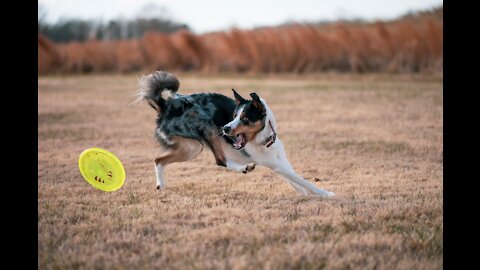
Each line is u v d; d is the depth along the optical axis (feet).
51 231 15.65
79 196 19.90
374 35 69.62
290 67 75.51
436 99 43.70
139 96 21.02
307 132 32.73
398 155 26.71
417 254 13.42
